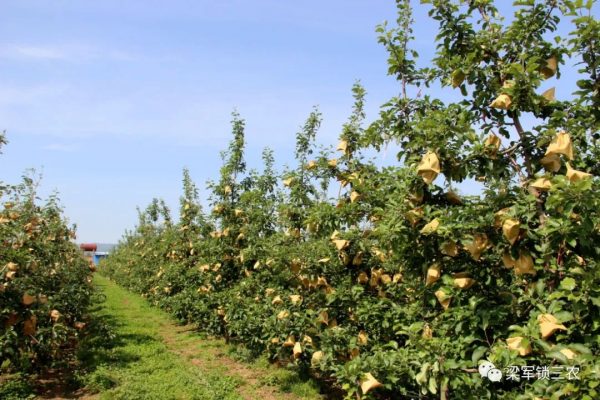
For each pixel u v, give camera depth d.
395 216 3.37
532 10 3.10
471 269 3.29
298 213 6.86
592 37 2.91
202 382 6.64
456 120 3.32
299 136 7.11
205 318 10.18
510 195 2.97
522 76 2.92
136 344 9.41
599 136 3.24
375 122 4.00
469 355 3.20
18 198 9.41
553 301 2.66
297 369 7.02
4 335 5.55
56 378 7.01
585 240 2.51
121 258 27.58
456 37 3.43
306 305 6.31
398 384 3.84
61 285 8.66
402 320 4.47
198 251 11.73
